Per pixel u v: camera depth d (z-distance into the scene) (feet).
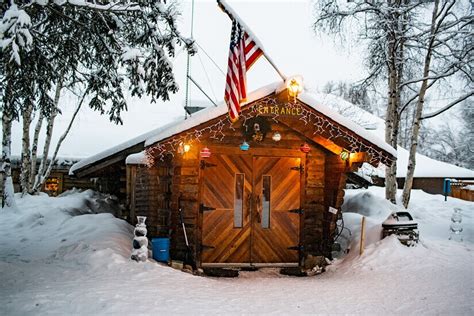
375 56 53.67
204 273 30.35
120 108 30.68
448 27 51.11
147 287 21.83
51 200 49.83
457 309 19.58
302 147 32.55
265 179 33.01
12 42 20.49
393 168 51.55
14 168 64.54
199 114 30.86
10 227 38.55
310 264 32.22
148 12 27.04
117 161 46.70
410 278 25.95
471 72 51.96
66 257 26.81
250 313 18.89
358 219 37.78
